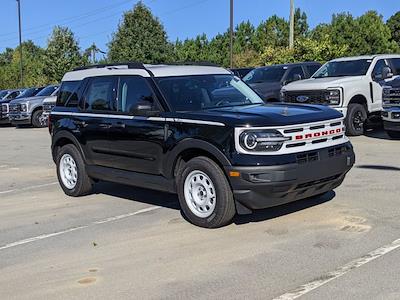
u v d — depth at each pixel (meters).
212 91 7.33
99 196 8.62
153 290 4.71
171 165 6.75
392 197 7.48
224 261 5.31
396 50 52.16
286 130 5.99
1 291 4.89
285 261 5.21
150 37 47.16
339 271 4.89
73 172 8.62
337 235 5.91
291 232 6.11
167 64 7.79
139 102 7.15
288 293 4.48
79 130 8.30
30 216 7.62
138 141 7.18
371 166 9.81
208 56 55.75
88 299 4.60
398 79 12.70
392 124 12.58
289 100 14.33
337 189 8.04
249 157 5.91
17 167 12.45
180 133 6.56
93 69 8.39
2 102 26.12
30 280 5.12
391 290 4.43
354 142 12.98
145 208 7.67
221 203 6.17
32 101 24.16
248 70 20.38
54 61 47.44
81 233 6.60
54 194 9.05
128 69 7.62
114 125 7.58
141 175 7.30
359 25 50.53
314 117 6.33
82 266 5.42
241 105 7.17
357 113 13.92
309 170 6.09
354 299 4.30
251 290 4.59
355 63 14.82
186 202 6.58
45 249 6.05
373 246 5.50
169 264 5.32
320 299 4.33
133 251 5.79
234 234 6.14
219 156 6.11
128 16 47.50
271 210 7.03
